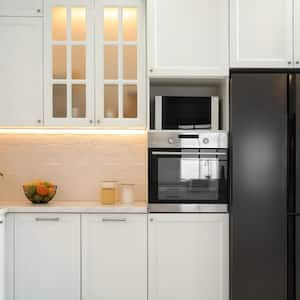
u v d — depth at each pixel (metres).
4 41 4.00
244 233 3.74
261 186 3.75
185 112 3.92
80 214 3.83
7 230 3.83
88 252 3.83
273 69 3.85
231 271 3.75
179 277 3.82
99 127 4.09
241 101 3.75
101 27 4.03
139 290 3.83
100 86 4.03
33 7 4.02
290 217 3.74
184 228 3.83
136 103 4.04
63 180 4.36
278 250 3.73
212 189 3.86
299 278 3.74
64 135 4.36
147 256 3.83
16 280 3.84
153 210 3.85
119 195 4.21
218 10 3.87
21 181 4.36
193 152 3.86
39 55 4.02
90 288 3.83
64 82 4.02
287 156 3.75
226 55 3.85
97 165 4.36
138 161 4.36
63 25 4.04
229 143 3.83
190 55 3.87
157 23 3.88
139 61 4.03
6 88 4.01
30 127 4.09
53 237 3.84
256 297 3.73
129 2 4.03
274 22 3.85
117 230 3.83
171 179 3.86
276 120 3.75
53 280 3.84
